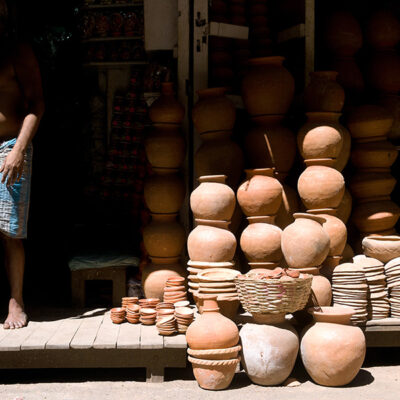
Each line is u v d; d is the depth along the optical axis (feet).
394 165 17.57
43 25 24.70
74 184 20.30
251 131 13.85
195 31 14.53
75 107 19.43
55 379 11.70
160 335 11.60
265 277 11.00
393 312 12.45
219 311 11.38
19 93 12.55
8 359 11.00
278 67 13.71
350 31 15.96
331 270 12.56
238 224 14.06
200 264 12.12
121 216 17.75
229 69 15.28
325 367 10.88
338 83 14.67
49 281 19.84
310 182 12.84
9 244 12.55
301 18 15.28
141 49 17.90
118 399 10.40
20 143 11.92
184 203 14.47
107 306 14.92
